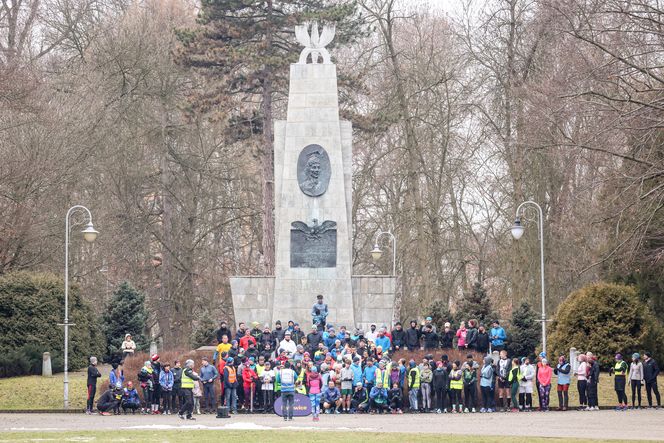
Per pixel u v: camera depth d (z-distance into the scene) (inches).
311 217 2952.8
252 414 2316.7
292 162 2962.6
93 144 3430.1
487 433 1798.7
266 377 2341.3
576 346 2721.5
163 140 3708.2
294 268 2947.8
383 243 3981.3
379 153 4030.5
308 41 3014.3
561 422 2030.0
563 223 3329.2
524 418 2143.2
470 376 2368.4
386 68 3863.2
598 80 2418.8
